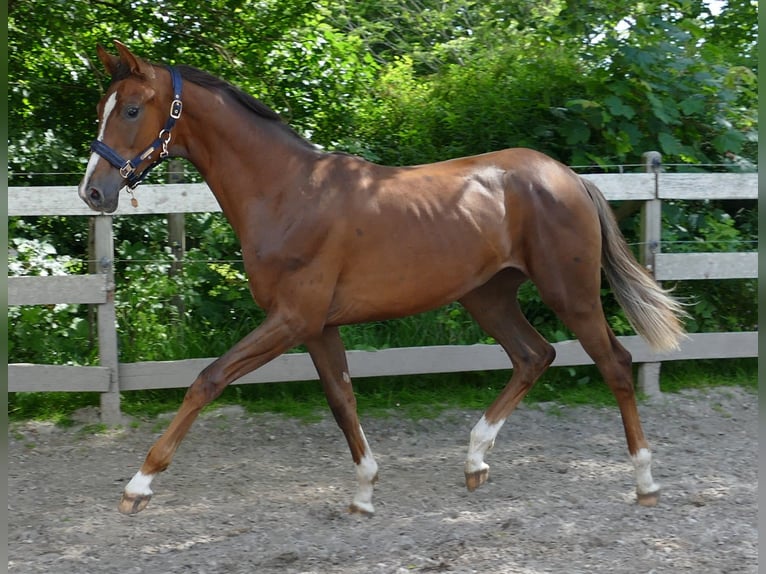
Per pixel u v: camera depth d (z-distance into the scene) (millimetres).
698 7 6547
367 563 3059
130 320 5098
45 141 5867
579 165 5734
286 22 6461
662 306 3811
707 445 4551
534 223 3664
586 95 6004
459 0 9398
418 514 3598
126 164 3344
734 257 5242
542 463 4293
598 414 5047
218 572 3008
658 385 5254
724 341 5270
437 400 5207
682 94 5824
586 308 3695
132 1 6195
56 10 5863
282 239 3371
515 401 3939
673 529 3350
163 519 3549
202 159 3514
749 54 6637
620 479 4039
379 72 7438
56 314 5012
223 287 5262
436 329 5430
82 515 3594
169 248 5277
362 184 3484
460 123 6180
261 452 4477
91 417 4805
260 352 3361
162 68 3436
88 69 6410
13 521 3521
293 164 3473
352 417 3604
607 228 3830
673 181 5180
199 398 3287
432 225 3512
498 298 3959
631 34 5777
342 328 5348
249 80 6465
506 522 3416
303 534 3355
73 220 5746
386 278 3479
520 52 6547
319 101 6605
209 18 6367
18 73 6312
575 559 3057
